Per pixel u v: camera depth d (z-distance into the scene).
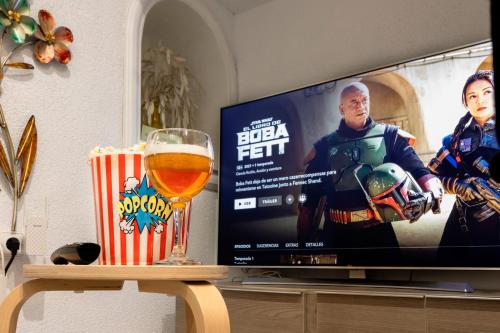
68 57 1.88
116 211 0.91
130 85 2.13
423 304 1.71
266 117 2.57
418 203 2.03
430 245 1.98
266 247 2.44
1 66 1.67
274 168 2.49
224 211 2.62
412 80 2.12
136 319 2.08
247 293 2.15
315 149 2.37
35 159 1.75
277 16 2.87
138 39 2.21
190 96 2.94
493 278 1.98
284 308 2.02
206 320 0.74
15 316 0.90
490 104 1.91
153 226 0.91
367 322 1.82
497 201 1.84
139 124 2.15
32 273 0.79
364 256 2.14
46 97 1.82
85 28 2.00
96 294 1.93
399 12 2.42
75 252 0.88
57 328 1.77
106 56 2.07
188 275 0.76
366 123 2.23
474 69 1.97
